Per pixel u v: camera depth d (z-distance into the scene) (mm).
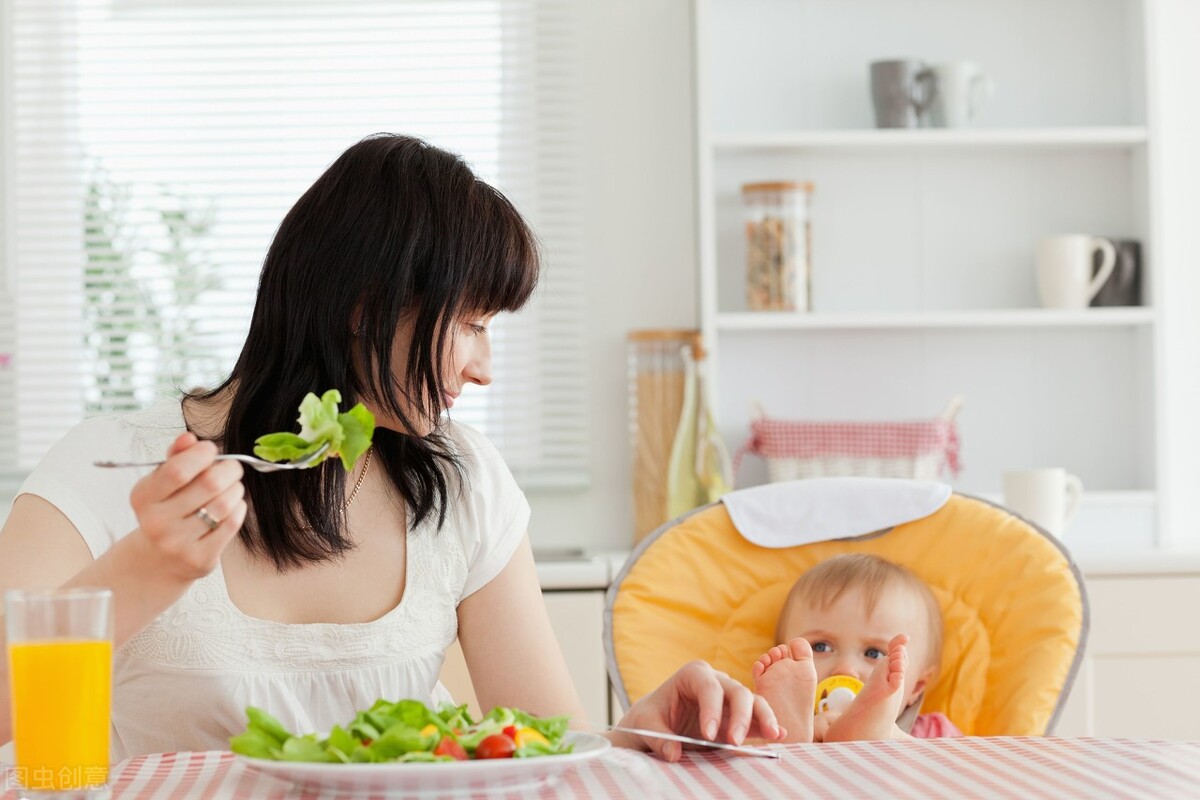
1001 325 2727
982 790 905
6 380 2777
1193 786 912
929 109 2680
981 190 2809
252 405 1217
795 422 2623
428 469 1318
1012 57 2812
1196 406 2840
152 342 2785
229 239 2797
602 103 2801
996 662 1646
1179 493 2842
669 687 1078
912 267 2803
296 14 2783
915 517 1748
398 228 1184
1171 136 2840
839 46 2795
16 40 2787
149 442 1256
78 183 2787
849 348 2799
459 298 1200
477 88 2809
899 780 939
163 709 1220
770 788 915
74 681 757
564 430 2795
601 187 2795
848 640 1664
